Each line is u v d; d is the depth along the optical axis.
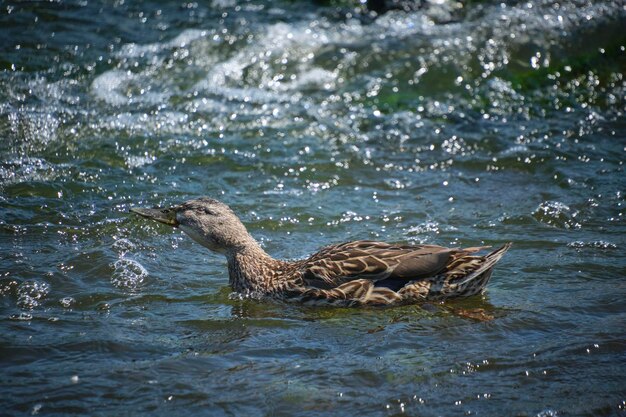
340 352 9.95
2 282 11.61
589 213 14.29
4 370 9.36
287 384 9.17
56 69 19.02
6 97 17.78
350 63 19.86
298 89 19.19
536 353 9.84
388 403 8.84
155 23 21.30
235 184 15.46
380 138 17.39
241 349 10.00
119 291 11.65
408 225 14.07
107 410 8.64
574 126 17.92
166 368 9.47
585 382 9.23
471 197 15.13
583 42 20.66
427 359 9.74
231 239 11.93
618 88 19.59
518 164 16.33
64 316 10.80
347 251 11.57
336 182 15.70
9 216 13.78
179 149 16.58
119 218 13.98
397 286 11.30
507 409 8.73
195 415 8.59
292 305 11.50
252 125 17.70
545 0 22.03
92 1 22.16
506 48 20.34
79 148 16.34
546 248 13.03
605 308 10.98
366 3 22.52
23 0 21.67
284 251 13.20
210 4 22.52
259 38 20.66
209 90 18.88
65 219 13.84
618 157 16.53
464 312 11.01
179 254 13.03
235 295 11.76
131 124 17.36
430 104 18.73
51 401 8.75
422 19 21.67
